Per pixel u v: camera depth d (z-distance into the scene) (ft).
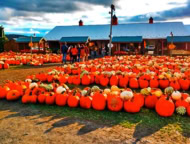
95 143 8.94
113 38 88.17
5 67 36.04
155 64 28.81
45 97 14.46
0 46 95.14
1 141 9.07
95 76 21.67
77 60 53.01
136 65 27.63
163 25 103.45
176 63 31.37
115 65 28.86
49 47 104.32
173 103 12.23
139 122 11.29
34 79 21.03
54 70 25.22
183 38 80.84
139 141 9.13
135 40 83.71
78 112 12.85
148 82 19.81
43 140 9.17
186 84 18.92
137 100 12.67
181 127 10.65
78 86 20.59
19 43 92.53
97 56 80.64
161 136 9.62
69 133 9.87
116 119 11.71
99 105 13.07
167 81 19.21
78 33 107.86
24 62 44.55
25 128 10.42
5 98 16.02
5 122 11.19
